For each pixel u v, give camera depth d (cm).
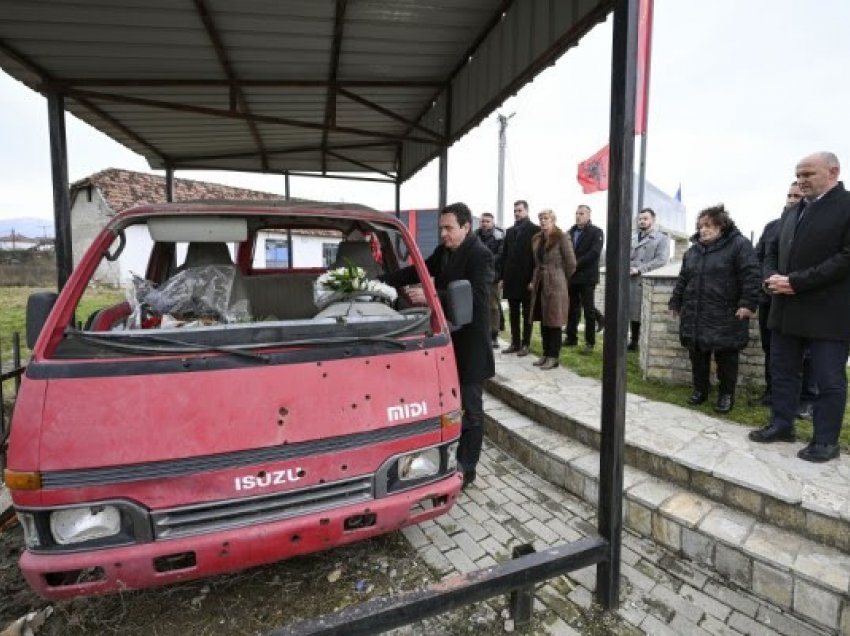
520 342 622
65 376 193
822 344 296
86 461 182
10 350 725
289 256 564
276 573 264
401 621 185
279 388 211
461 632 227
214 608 238
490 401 493
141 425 190
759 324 417
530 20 355
